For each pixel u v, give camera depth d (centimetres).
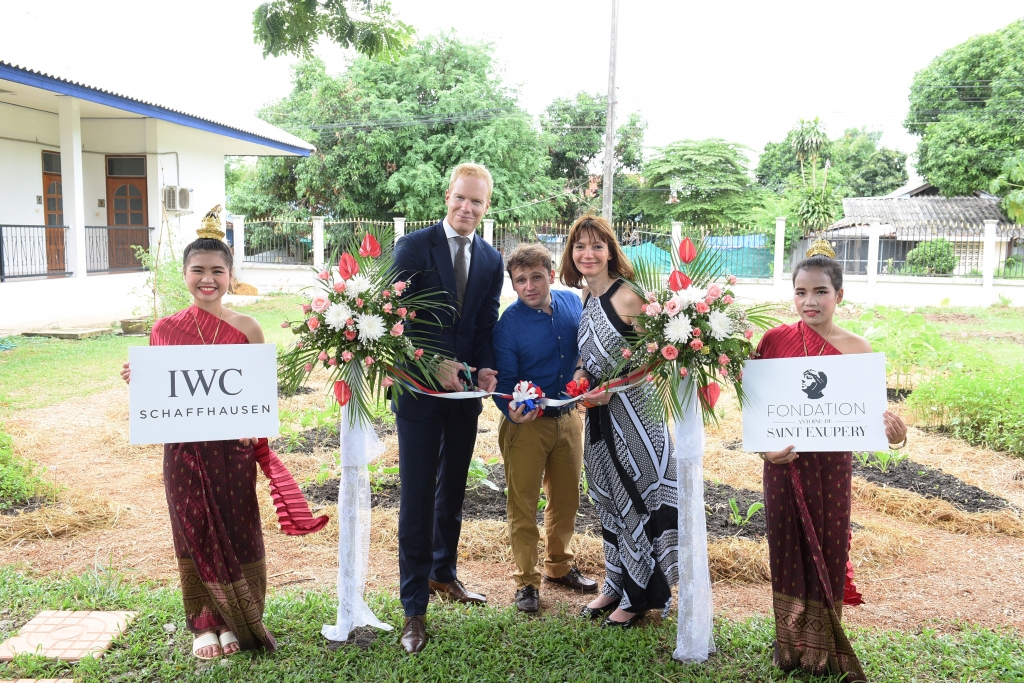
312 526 323
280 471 328
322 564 432
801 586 301
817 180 3128
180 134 1794
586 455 356
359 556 335
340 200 2569
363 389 321
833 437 290
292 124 2623
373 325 302
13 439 629
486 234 2020
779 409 296
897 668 314
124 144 1705
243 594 310
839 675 301
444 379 333
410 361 330
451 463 362
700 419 316
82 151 1716
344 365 314
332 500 515
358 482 331
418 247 349
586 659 320
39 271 1533
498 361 362
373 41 585
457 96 2494
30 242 1468
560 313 366
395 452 614
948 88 2766
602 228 335
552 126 3164
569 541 396
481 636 334
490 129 2470
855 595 317
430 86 2538
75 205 1445
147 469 593
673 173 3066
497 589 402
